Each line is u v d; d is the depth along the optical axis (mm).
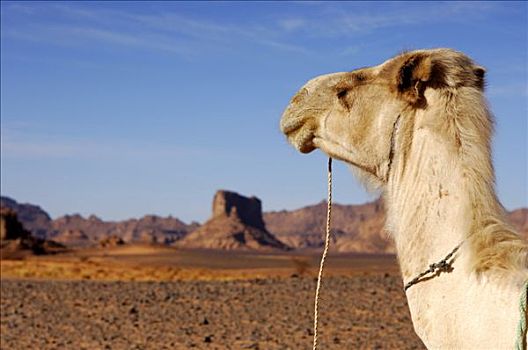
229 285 27344
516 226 4160
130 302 23328
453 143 4160
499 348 3713
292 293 23984
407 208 4273
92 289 27328
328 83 4672
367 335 16703
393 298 21969
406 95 4309
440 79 4266
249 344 16016
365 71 4551
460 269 3998
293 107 4785
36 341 17094
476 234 3980
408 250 4242
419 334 4164
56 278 45375
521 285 3734
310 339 16516
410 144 4312
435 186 4168
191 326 18766
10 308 22625
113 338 17344
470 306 3895
